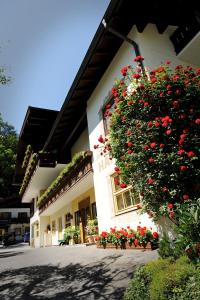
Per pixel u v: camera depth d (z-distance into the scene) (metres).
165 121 5.04
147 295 2.96
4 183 34.50
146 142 5.43
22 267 7.79
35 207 26.30
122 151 6.09
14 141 30.50
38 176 19.14
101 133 10.00
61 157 16.61
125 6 7.70
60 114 12.33
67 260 7.84
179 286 2.58
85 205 14.50
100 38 8.37
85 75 10.01
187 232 3.11
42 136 20.73
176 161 4.91
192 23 8.08
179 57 8.61
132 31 8.55
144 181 5.55
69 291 4.41
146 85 5.82
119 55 9.12
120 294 3.79
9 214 56.50
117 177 8.81
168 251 3.61
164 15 8.36
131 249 7.26
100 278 4.87
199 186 4.94
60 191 15.08
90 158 10.66
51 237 22.19
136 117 5.81
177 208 4.70
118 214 8.45
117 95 6.35
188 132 5.10
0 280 6.05
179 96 5.52
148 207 5.64
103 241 8.76
